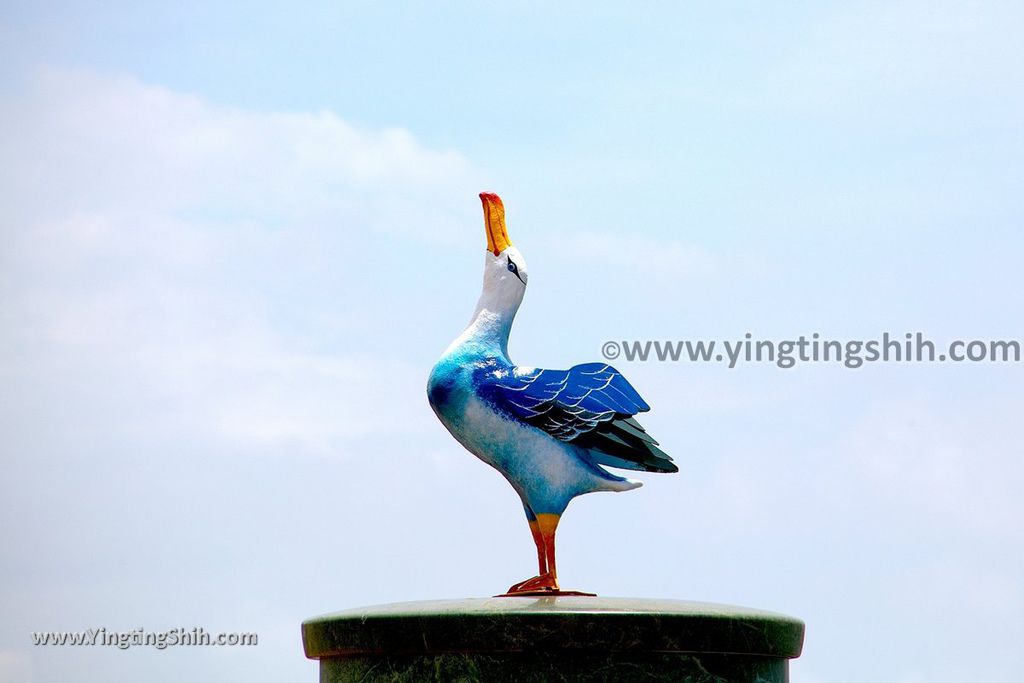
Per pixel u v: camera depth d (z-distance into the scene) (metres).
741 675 14.97
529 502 16.08
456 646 14.66
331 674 15.61
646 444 16.06
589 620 14.49
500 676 14.58
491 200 16.67
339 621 15.29
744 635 14.84
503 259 16.52
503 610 14.59
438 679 14.73
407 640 14.82
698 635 14.67
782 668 15.49
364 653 15.20
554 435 16.00
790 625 15.33
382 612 14.98
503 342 16.45
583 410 15.94
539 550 16.00
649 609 14.68
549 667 14.54
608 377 16.16
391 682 14.94
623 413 15.98
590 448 16.14
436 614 14.70
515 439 15.99
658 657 14.66
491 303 16.47
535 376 16.11
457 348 16.31
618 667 14.57
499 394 16.00
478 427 16.05
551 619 14.49
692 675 14.73
